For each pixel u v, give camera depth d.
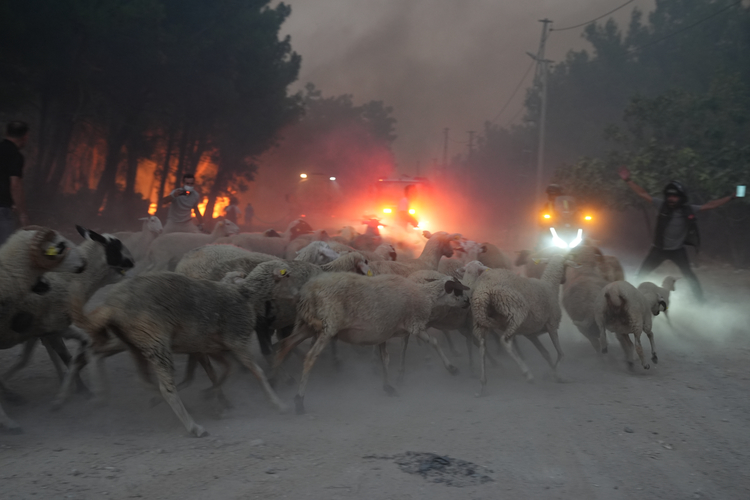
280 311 6.82
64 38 22.59
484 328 7.06
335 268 7.31
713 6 37.50
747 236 20.81
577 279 8.97
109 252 6.36
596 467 4.75
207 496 4.04
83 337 6.14
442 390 7.06
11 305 5.39
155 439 5.17
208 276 7.40
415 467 4.63
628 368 7.89
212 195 39.88
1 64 21.75
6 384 6.28
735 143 22.52
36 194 26.09
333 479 4.35
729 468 4.83
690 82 34.88
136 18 23.97
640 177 20.89
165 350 5.24
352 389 7.03
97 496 3.99
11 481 4.16
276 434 5.36
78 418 5.64
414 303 6.82
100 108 28.31
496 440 5.27
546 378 7.58
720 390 7.02
